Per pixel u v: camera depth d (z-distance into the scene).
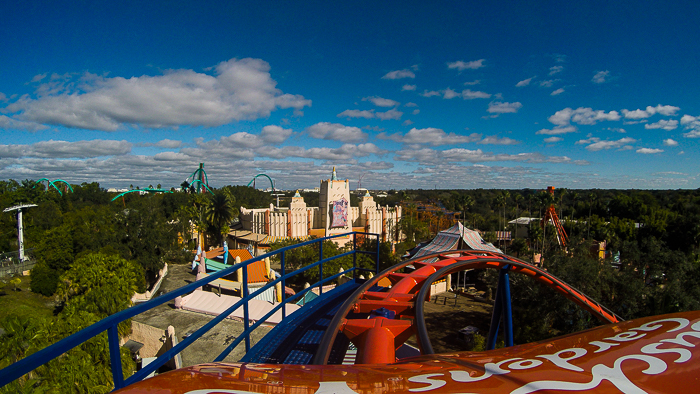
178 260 64.19
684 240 68.50
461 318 41.06
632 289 31.11
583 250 39.28
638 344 2.19
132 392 1.70
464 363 2.28
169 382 1.83
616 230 79.94
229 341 25.47
